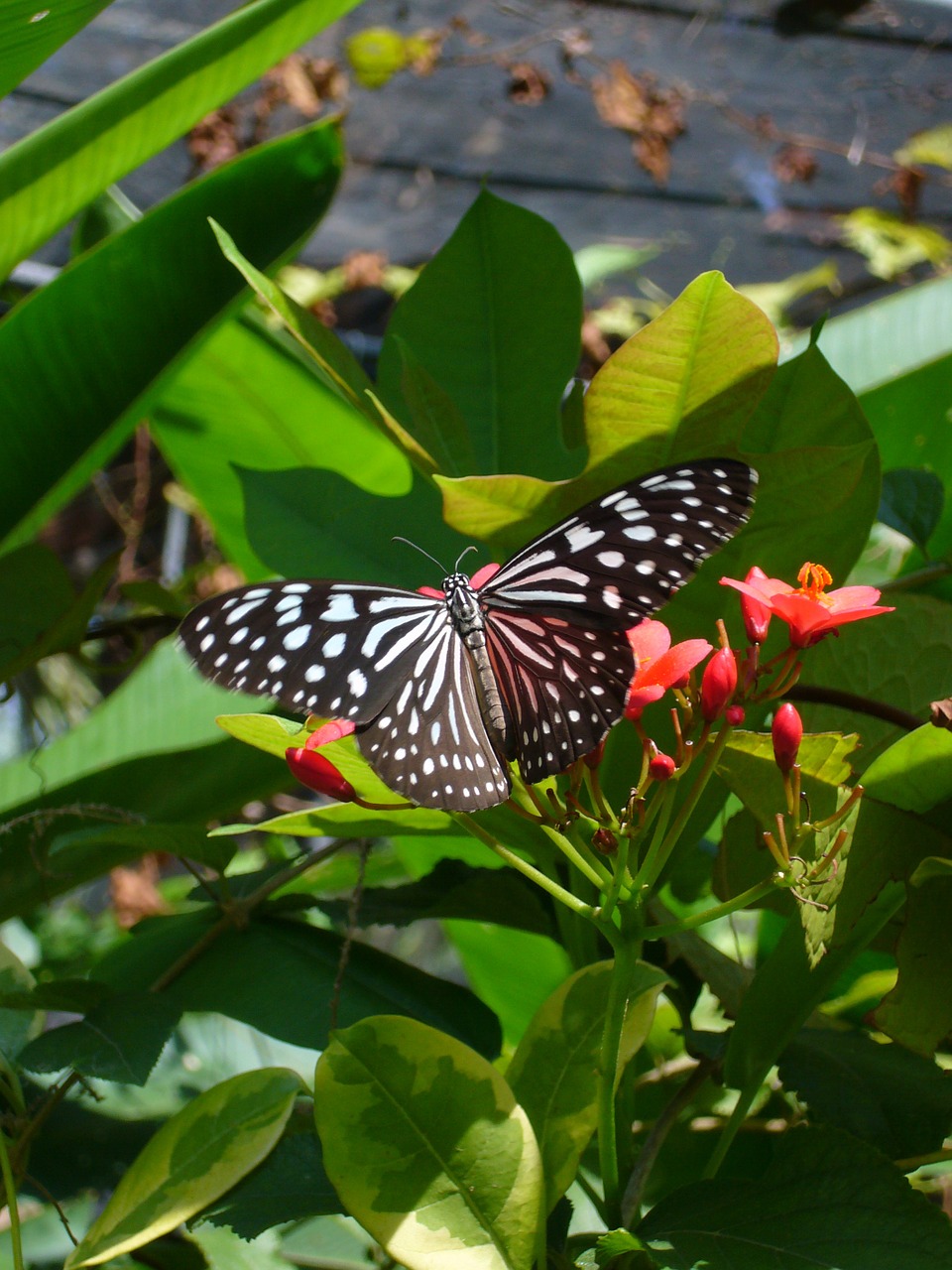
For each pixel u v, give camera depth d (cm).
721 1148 52
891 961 60
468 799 50
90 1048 52
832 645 57
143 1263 56
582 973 52
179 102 57
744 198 164
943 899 51
